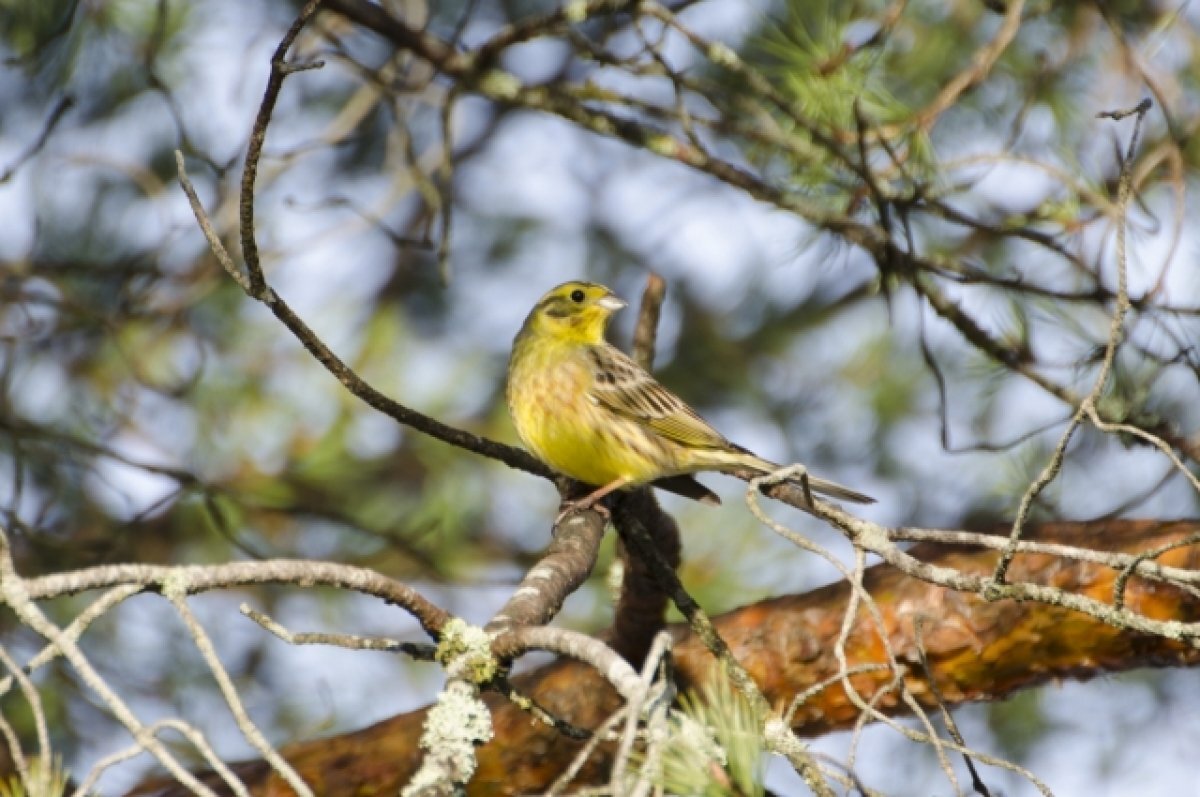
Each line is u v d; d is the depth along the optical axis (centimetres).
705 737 547
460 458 1367
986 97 1090
